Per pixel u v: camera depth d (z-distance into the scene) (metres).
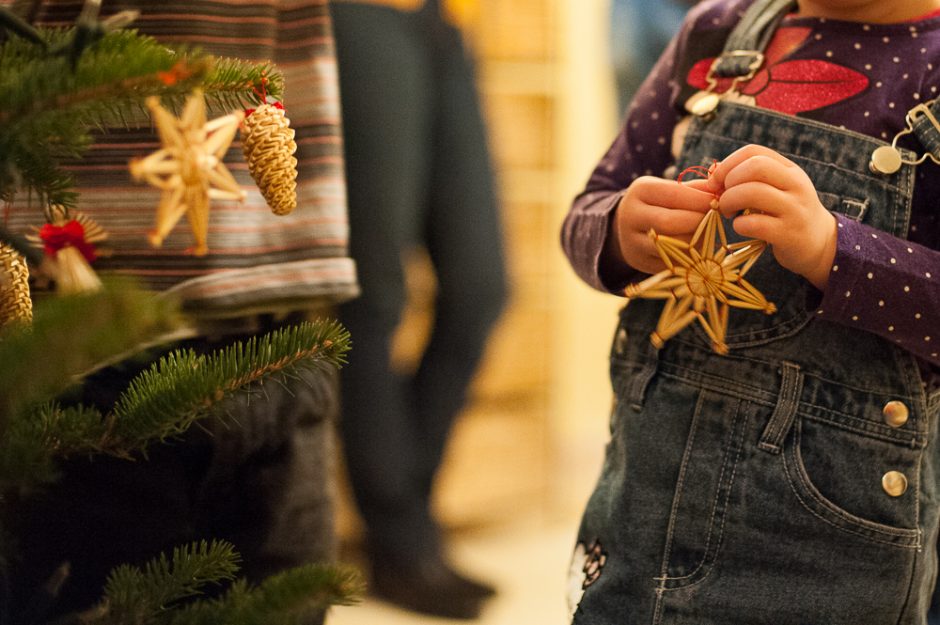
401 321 2.21
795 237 1.11
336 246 1.27
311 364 1.04
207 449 1.26
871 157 1.16
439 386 2.31
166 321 0.92
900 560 1.15
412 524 2.22
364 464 2.19
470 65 2.30
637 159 1.29
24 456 0.98
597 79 3.23
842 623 1.15
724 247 1.14
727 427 1.17
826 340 1.16
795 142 1.18
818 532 1.15
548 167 2.87
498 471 2.77
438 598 2.18
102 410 1.21
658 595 1.18
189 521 1.28
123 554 1.26
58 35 1.04
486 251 2.29
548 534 2.74
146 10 1.24
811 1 1.22
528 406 2.82
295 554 1.31
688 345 1.20
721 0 1.30
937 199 1.15
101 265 1.23
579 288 3.42
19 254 1.04
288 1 1.29
